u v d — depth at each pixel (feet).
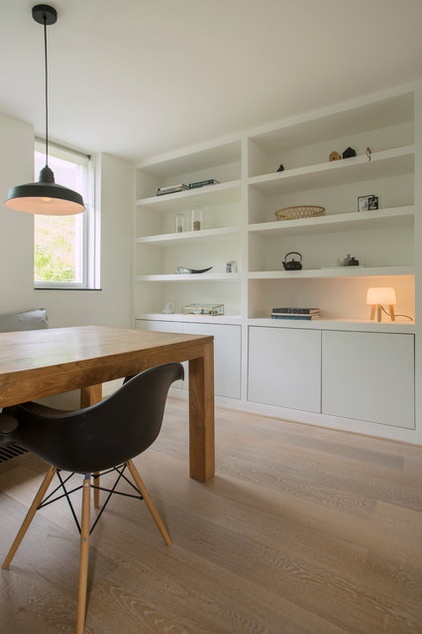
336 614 3.51
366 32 6.07
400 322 8.11
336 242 9.67
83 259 11.26
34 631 3.34
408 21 5.82
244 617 3.47
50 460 3.58
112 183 11.51
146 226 12.53
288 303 10.37
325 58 6.74
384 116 8.52
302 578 3.95
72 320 10.52
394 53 6.60
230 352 10.02
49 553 4.32
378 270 7.95
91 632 3.32
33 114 8.87
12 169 9.02
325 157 9.80
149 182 12.59
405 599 3.67
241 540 4.56
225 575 3.99
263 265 10.54
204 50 6.52
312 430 8.38
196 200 11.37
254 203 9.96
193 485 5.90
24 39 6.20
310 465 6.63
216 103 8.36
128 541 4.54
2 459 6.73
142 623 3.41
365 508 5.27
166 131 9.78
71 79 7.45
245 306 9.74
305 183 9.50
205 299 12.11
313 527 4.83
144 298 12.48
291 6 5.52
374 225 8.79
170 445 7.48
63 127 9.55
